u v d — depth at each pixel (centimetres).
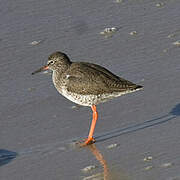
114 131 1444
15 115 1542
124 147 1352
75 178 1228
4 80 1722
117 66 1759
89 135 1403
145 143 1356
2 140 1422
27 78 1734
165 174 1199
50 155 1339
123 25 2005
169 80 1667
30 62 1814
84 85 1461
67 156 1332
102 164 1280
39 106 1588
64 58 1530
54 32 1980
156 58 1791
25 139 1424
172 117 1476
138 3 2148
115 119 1504
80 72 1480
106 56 1823
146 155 1296
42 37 1953
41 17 2066
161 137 1377
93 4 2152
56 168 1277
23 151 1366
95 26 2006
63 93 1527
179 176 1182
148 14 2062
